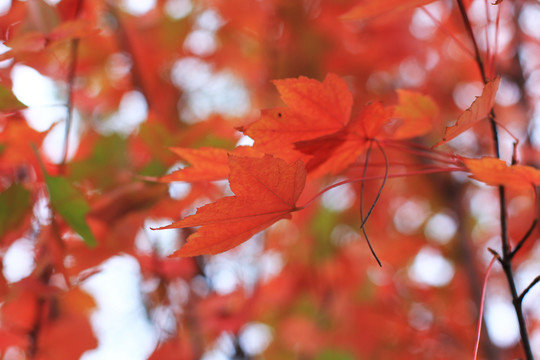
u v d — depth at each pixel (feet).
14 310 3.12
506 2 5.37
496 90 2.40
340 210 5.90
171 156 3.01
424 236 6.36
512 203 5.93
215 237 2.39
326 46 5.52
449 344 5.87
